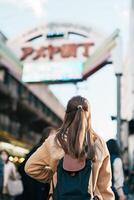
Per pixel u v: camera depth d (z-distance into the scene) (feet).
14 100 114.83
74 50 76.02
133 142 84.74
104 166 8.16
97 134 8.42
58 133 8.30
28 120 130.00
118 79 57.11
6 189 28.37
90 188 7.82
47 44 78.07
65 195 7.72
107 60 71.61
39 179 8.78
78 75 73.41
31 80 76.74
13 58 78.89
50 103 127.24
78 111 8.25
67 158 8.02
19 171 17.49
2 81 98.07
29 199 17.61
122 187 17.12
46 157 8.46
